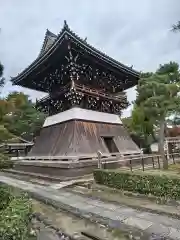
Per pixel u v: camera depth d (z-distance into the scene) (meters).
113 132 23.31
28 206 5.64
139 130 35.69
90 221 6.85
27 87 28.98
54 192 11.20
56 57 20.69
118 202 8.73
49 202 9.27
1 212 4.93
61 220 7.07
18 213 4.80
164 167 15.90
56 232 6.08
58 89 23.70
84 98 21.70
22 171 21.70
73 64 19.56
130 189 10.10
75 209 8.04
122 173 10.72
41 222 6.97
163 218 6.64
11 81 26.67
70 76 20.36
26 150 36.41
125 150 22.12
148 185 9.33
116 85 26.48
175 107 29.39
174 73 32.47
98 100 22.83
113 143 22.02
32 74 24.81
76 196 10.16
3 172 24.16
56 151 19.44
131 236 5.48
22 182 15.60
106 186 11.46
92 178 14.33
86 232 5.91
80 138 18.78
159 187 8.88
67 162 15.38
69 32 17.33
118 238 5.41
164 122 32.28
